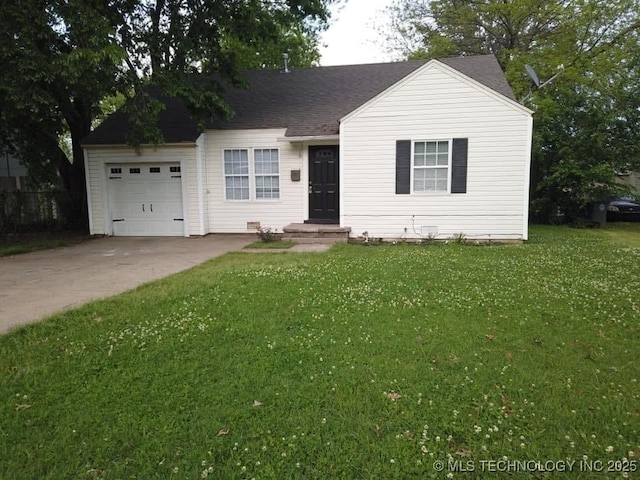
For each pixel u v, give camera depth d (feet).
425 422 8.87
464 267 23.90
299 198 40.96
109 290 20.08
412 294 18.12
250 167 41.34
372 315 15.43
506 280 20.54
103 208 42.80
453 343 12.87
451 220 35.53
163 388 10.39
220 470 7.56
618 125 46.50
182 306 16.74
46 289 20.47
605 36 63.05
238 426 8.83
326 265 24.88
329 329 14.08
